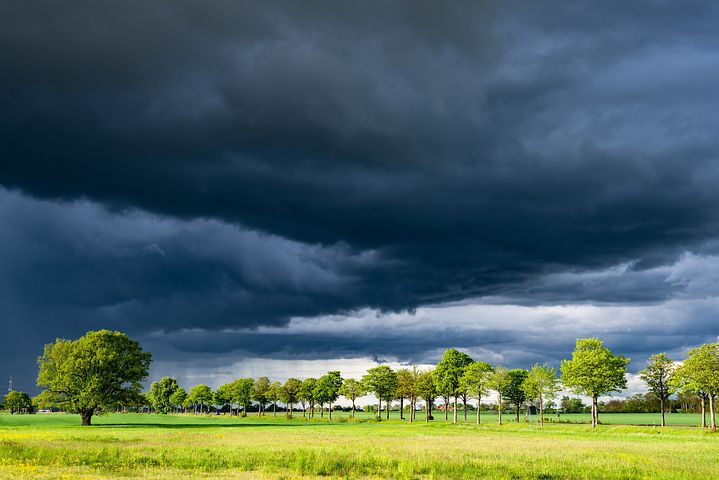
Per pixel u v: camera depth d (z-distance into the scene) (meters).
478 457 37.47
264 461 33.75
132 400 104.31
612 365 93.12
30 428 84.19
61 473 27.17
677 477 28.91
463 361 130.62
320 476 28.67
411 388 142.38
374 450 40.97
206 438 57.25
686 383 80.69
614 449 45.38
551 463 33.91
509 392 127.50
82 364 100.56
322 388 157.00
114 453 36.06
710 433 74.38
